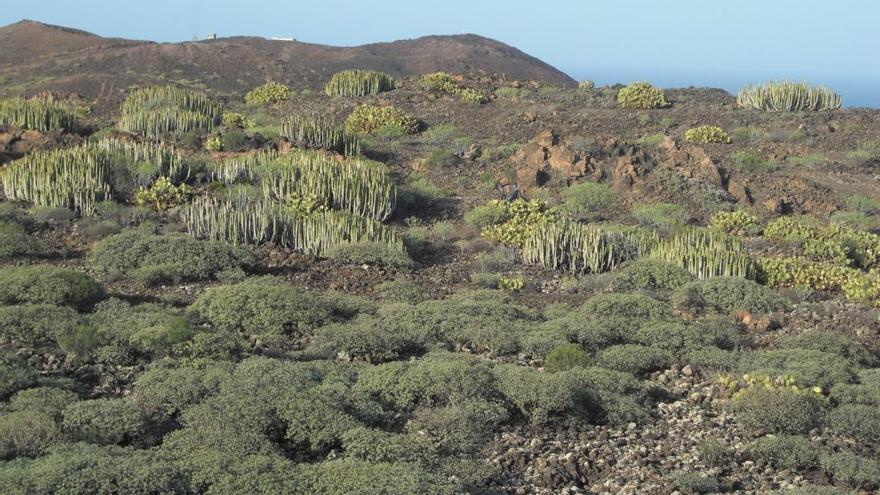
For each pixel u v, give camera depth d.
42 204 20.06
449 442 9.77
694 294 15.91
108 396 10.54
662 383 12.16
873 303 16.36
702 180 24.39
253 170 23.11
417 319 13.60
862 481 9.27
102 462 8.20
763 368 12.15
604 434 10.30
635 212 22.38
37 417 9.09
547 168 25.05
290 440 9.62
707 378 12.32
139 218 19.80
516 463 9.56
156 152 22.78
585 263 18.30
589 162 25.02
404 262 17.62
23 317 12.25
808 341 13.33
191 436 9.16
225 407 9.78
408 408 10.65
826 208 23.86
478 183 24.92
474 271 18.00
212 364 11.19
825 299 16.94
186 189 21.36
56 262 16.83
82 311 13.79
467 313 14.01
